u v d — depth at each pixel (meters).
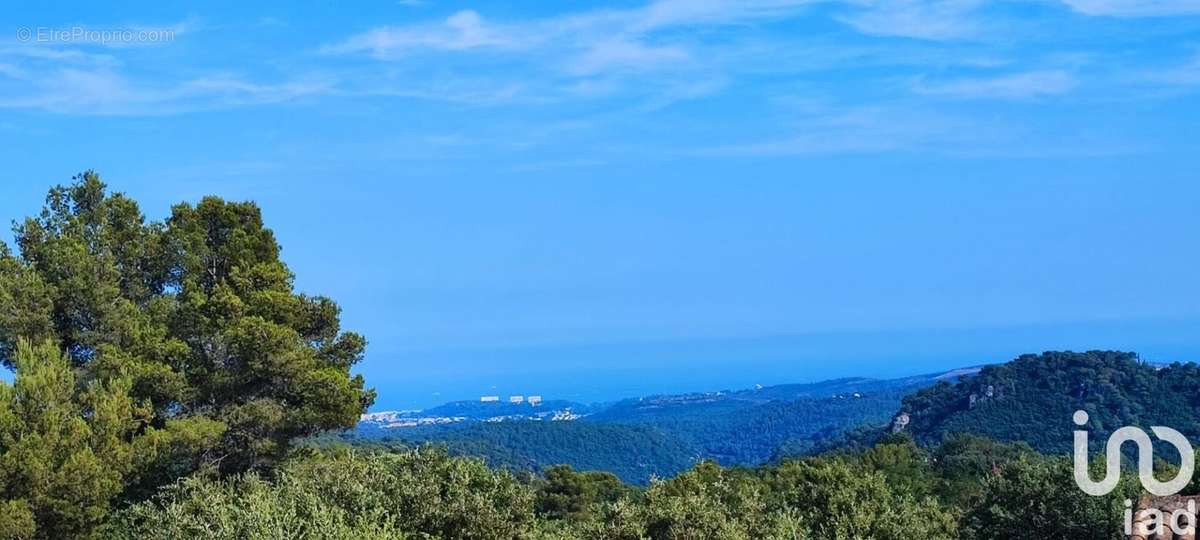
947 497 64.44
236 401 35.06
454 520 24.12
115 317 34.41
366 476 25.33
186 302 35.25
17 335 32.44
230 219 37.72
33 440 26.92
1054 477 31.91
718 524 26.69
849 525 33.19
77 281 33.88
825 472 38.62
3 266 33.66
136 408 31.45
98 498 27.95
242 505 23.73
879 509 34.53
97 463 27.86
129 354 33.31
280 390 35.41
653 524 26.78
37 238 35.31
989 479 34.25
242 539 21.83
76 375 33.03
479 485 25.50
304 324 37.00
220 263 37.28
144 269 37.28
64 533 27.59
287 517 21.62
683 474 34.41
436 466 25.55
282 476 26.97
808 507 36.78
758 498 31.67
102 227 36.31
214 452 34.25
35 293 33.06
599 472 80.62
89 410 30.08
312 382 34.81
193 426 32.06
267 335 33.97
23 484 26.69
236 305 34.34
